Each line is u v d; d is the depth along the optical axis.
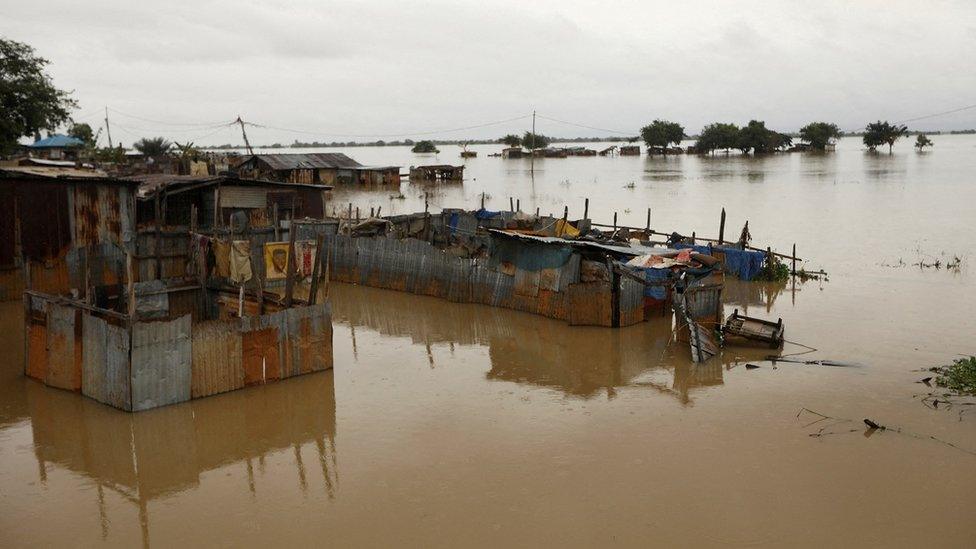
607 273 27.02
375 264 34.00
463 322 27.98
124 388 17.89
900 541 12.64
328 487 14.70
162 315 23.97
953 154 156.88
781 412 18.50
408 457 16.02
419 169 99.44
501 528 13.11
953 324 26.48
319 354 21.38
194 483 14.91
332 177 87.69
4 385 19.91
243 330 19.53
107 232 30.38
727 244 37.53
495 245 29.94
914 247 42.56
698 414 18.44
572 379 21.33
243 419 18.03
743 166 127.12
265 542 12.72
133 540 12.80
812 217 56.25
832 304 30.03
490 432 17.36
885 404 18.91
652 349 24.20
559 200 73.19
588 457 15.96
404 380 21.17
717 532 12.96
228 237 30.70
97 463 15.74
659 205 67.12
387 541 12.71
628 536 12.84
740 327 24.55
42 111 51.97
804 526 13.14
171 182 33.28
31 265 29.25
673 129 179.00
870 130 164.12
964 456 15.81
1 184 28.53
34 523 13.37
